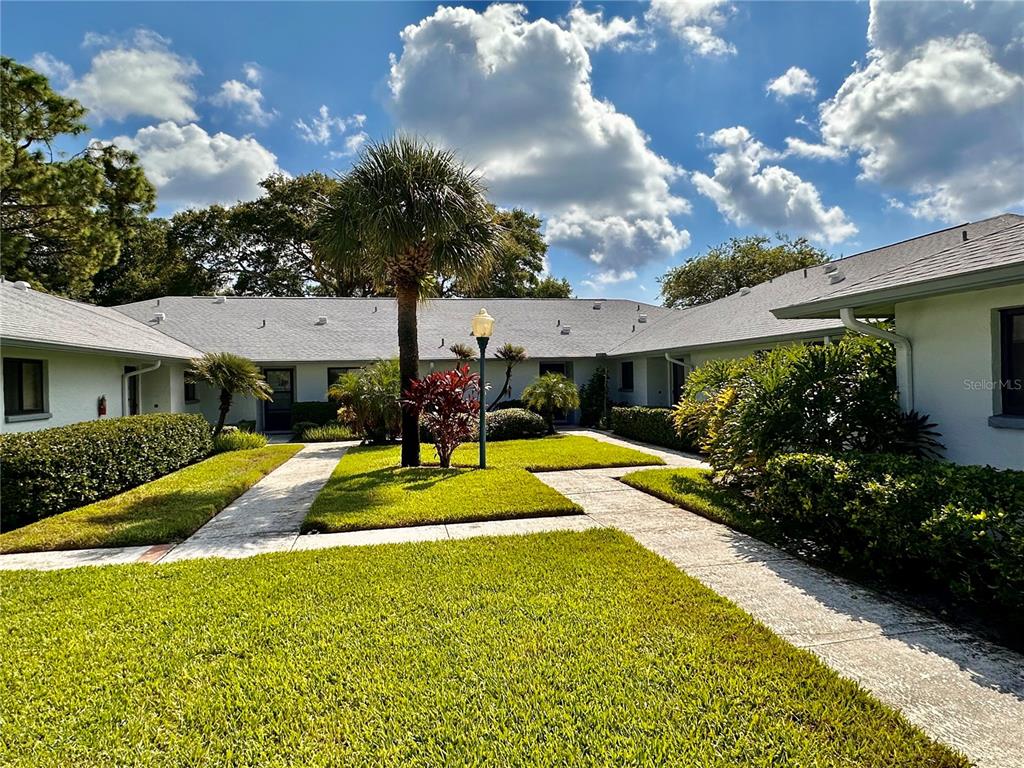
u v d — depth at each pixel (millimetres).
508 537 5461
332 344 17938
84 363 10414
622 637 3285
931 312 5461
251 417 17500
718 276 32000
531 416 15031
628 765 2217
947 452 5281
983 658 3098
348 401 14109
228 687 2824
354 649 3188
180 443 10555
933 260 5602
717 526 5914
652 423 13383
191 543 5555
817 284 12445
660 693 2699
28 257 21203
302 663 3039
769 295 14039
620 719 2498
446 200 9047
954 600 3826
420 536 5648
